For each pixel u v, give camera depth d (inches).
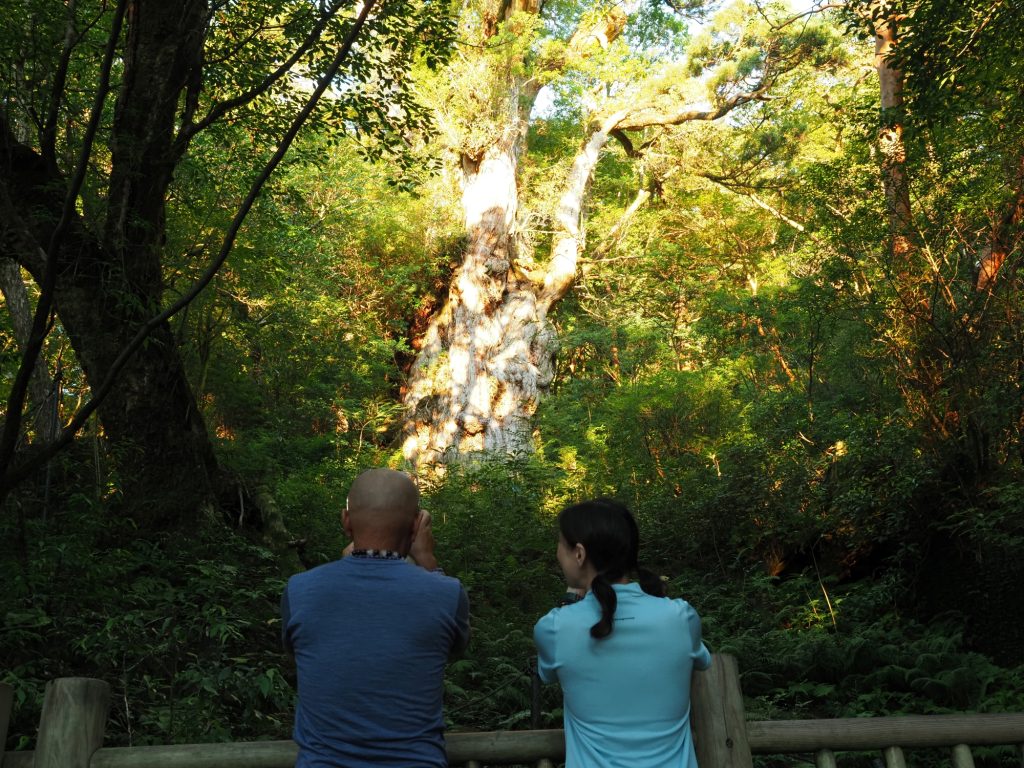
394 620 96.3
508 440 1021.8
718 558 500.4
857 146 478.3
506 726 267.7
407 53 409.7
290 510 494.9
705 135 1182.9
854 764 224.7
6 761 106.6
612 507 108.3
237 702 245.3
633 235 1305.4
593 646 102.7
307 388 850.1
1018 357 397.1
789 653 344.2
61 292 382.3
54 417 339.0
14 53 318.7
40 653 239.0
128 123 375.9
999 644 363.6
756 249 1301.7
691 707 110.3
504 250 1075.3
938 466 422.6
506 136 1079.6
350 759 92.0
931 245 428.5
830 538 469.1
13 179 366.3
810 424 511.8
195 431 419.2
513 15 992.9
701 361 1003.9
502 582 414.6
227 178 492.1
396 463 939.3
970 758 116.6
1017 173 415.8
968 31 391.2
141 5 378.0
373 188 971.3
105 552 322.7
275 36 421.1
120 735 209.3
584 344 1219.2
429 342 1067.3
